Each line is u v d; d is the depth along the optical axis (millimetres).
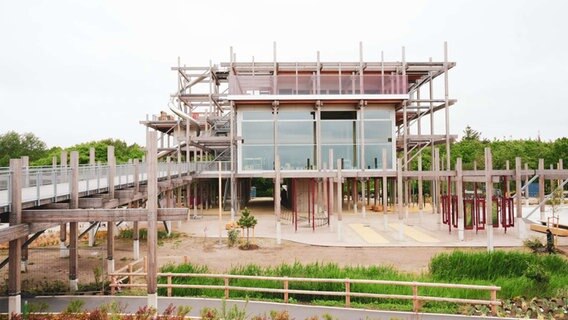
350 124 36625
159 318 9859
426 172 26625
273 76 35781
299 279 12828
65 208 13578
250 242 23469
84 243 23922
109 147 16672
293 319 10703
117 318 9680
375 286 13414
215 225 29969
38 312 11656
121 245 23266
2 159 75000
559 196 26422
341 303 12805
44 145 87625
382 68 36000
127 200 17719
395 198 39094
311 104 36500
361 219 32500
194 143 39719
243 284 14227
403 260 18906
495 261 15383
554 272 15094
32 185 12844
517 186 23578
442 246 21703
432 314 11773
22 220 11625
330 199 28266
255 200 56094
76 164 13961
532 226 25891
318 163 34625
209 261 19000
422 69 36781
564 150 49125
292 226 29359
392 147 36469
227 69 39250
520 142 69688
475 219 25516
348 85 36625
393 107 36625
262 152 36406
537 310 11883
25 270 17609
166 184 25062
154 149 11164
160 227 28922
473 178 24266
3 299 13234
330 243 22828
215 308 11102
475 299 12633
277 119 36406
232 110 35344
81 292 14000
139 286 13977
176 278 14625
